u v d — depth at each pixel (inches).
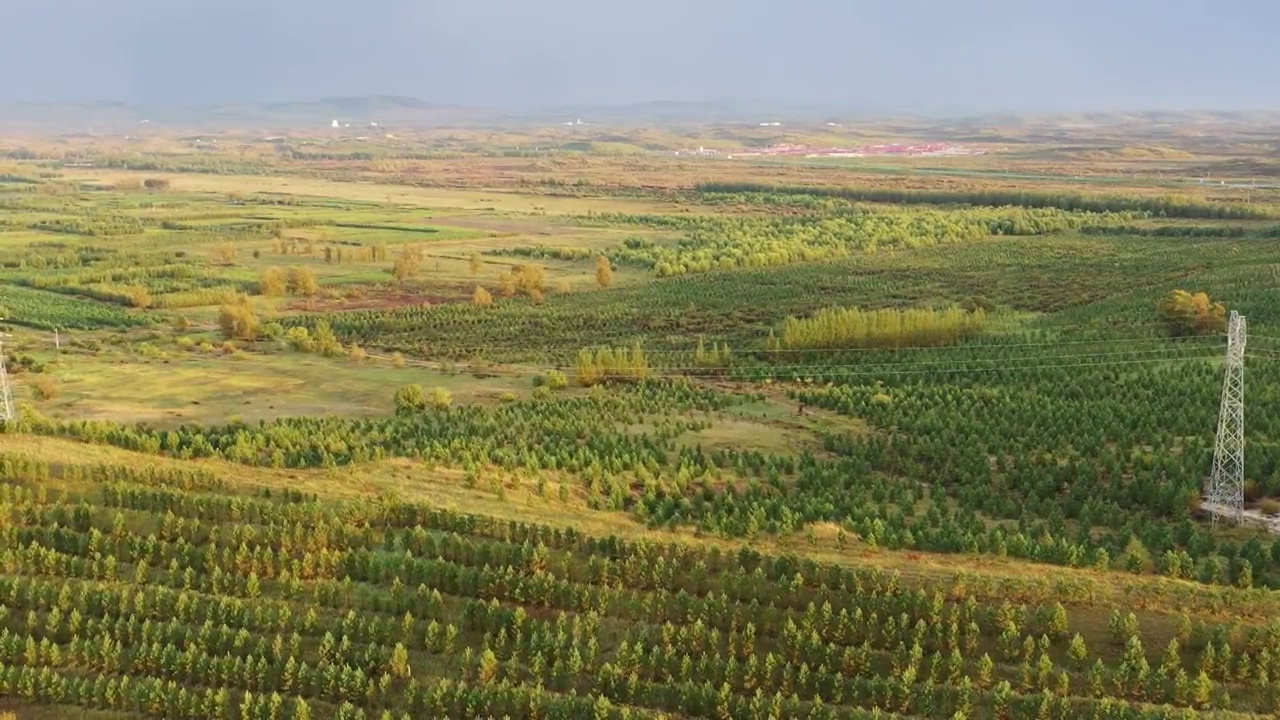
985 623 3142.2
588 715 2819.9
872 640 3093.0
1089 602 3248.0
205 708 2871.6
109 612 3280.0
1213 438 4640.8
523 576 3368.6
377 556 3494.1
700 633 3080.7
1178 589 3294.8
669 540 3705.7
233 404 5718.5
